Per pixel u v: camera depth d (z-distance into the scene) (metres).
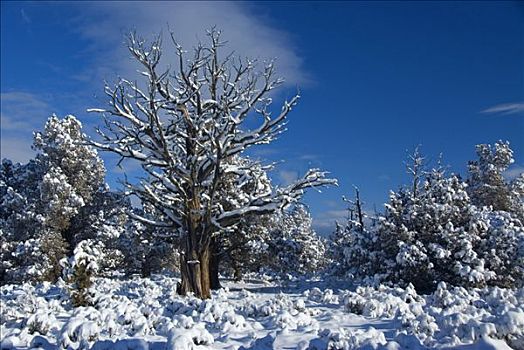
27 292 18.91
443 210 22.44
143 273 37.66
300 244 30.52
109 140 21.23
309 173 21.80
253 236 28.61
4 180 42.56
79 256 14.60
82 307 12.66
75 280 14.44
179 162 21.11
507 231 21.44
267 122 21.39
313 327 10.62
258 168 22.66
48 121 38.31
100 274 34.16
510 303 11.13
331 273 27.62
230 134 20.78
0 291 19.84
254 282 32.56
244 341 9.38
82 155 37.88
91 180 38.41
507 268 21.16
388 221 23.69
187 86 21.67
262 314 13.04
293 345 8.87
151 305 14.35
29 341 9.24
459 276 20.70
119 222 37.66
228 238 28.58
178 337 7.79
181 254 20.69
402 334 8.48
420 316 10.11
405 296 14.91
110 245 36.25
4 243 34.16
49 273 32.12
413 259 21.02
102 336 9.85
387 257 23.48
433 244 21.23
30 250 32.66
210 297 19.94
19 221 34.91
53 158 37.56
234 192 27.80
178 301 13.66
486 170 41.94
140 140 20.89
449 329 9.16
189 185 21.19
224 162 25.92
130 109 21.09
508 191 40.69
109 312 11.64
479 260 20.08
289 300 14.65
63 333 8.91
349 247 25.28
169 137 21.38
